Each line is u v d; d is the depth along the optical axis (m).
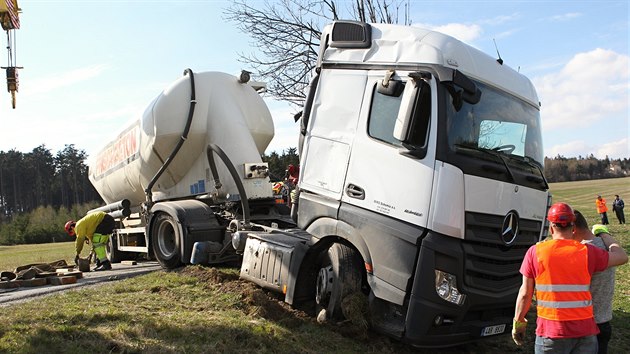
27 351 4.75
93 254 12.55
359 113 6.56
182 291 7.62
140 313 6.32
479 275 5.92
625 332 7.66
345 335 6.46
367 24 6.77
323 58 7.07
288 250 7.11
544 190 6.87
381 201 6.14
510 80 6.93
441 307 5.69
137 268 11.16
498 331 6.27
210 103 10.00
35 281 9.17
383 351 6.25
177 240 9.35
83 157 93.62
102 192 13.90
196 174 10.27
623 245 18.05
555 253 4.56
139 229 11.59
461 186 5.77
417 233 5.78
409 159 5.98
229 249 9.07
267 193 9.77
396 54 6.39
